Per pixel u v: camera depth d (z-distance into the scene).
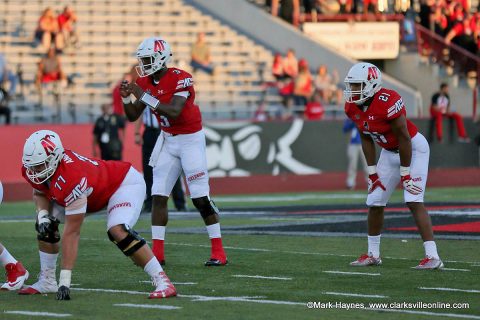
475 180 62.84
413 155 24.75
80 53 67.56
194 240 31.09
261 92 70.25
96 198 19.91
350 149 57.47
